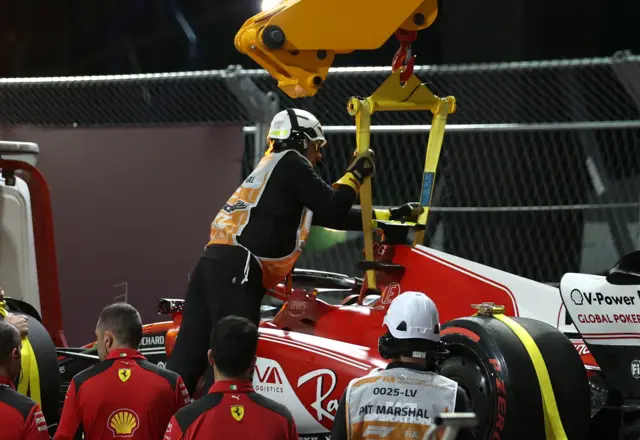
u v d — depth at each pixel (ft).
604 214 102.73
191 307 66.33
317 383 63.52
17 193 85.35
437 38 156.35
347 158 119.55
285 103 117.29
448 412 42.65
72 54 203.31
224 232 65.72
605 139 102.99
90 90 119.03
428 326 44.39
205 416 42.96
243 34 69.15
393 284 67.15
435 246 107.86
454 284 64.49
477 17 148.77
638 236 100.73
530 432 52.34
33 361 66.18
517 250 112.78
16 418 46.47
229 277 64.64
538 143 116.26
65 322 114.01
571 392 53.36
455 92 116.98
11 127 115.34
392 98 69.00
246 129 108.58
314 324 70.18
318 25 67.21
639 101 91.20
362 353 63.41
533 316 61.67
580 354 60.13
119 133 111.96
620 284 55.57
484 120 116.57
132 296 111.75
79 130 113.39
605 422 57.52
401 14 66.80
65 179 113.80
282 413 43.86
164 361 83.51
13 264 85.10
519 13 149.18
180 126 109.50
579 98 105.09
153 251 110.93
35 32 204.74
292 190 65.16
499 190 114.62
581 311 55.88
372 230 67.87
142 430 50.42
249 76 103.91
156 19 197.88
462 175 105.91
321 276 81.05
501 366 52.60
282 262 65.82
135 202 111.45
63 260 114.01
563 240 110.83
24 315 69.15
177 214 109.81
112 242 112.37
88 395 50.37
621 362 55.42
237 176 107.65
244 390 43.70
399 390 43.06
